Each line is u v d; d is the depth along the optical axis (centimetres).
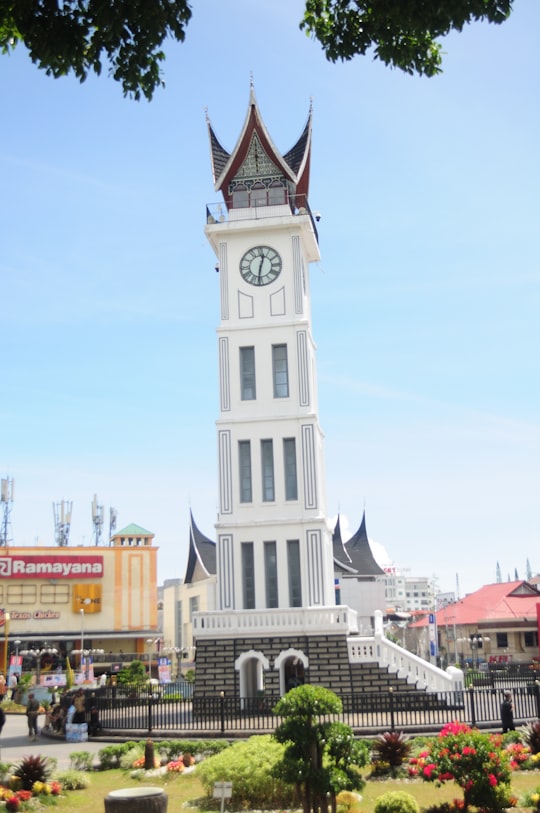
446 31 1325
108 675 6975
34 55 1328
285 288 5116
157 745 2888
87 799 2384
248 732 3366
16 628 7462
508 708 3134
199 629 4509
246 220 5162
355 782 1919
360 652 4344
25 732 4206
